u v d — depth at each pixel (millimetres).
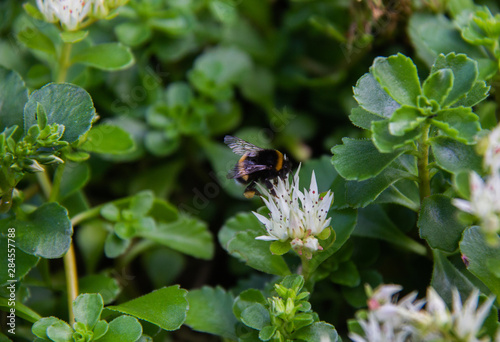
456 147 215
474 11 264
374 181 225
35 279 256
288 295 222
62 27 244
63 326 223
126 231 254
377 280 244
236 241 236
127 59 256
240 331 234
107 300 250
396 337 209
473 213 204
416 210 232
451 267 229
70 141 230
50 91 233
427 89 212
